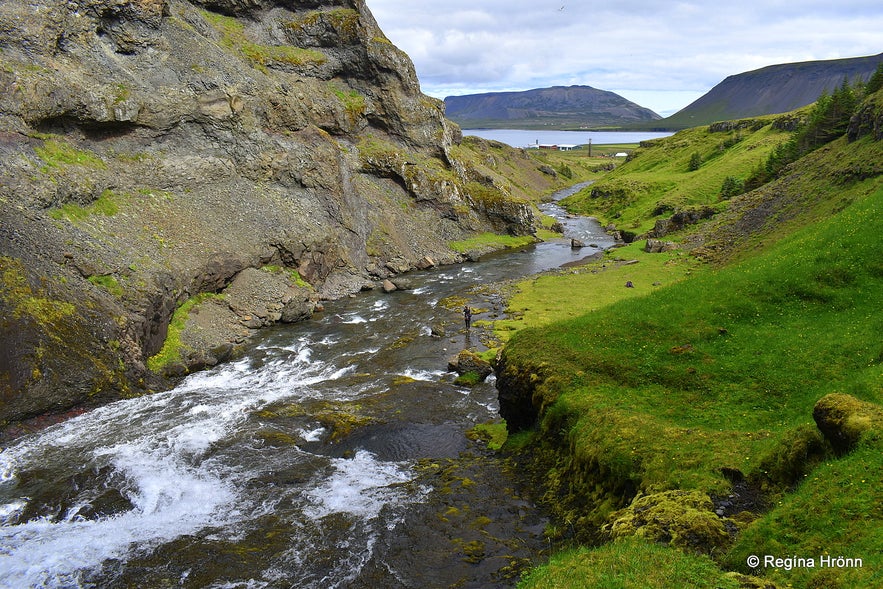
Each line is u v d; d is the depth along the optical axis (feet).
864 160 204.85
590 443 73.92
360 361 147.64
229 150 222.48
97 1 192.34
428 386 127.24
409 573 63.31
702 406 80.18
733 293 110.63
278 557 66.80
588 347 102.12
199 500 80.48
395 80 355.56
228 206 208.95
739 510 54.75
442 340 164.66
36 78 163.73
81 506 78.13
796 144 314.35
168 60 213.05
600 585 44.60
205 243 185.26
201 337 154.81
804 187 237.86
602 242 358.23
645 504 57.31
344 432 103.09
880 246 108.58
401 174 323.78
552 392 91.04
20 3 169.27
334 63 339.36
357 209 273.54
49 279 121.60
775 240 204.13
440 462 93.71
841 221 126.93
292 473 88.53
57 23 177.17
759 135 526.98
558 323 116.57
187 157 206.90
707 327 101.76
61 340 112.57
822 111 306.35
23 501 78.95
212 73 224.12
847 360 81.20
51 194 148.46
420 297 222.28
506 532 70.69
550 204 585.63
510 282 243.40
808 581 41.75
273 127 246.47
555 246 344.49
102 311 125.70
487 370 134.41
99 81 184.85
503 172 632.79
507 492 81.25
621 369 93.25
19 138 154.40
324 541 69.87
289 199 237.66
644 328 106.52
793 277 109.19
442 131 379.35
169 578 63.21
